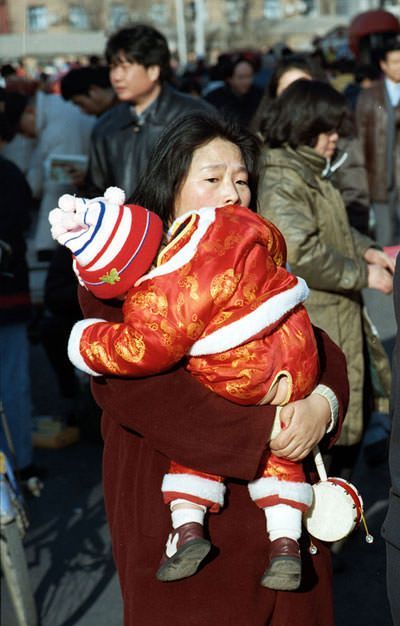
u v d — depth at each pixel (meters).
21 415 4.89
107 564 4.16
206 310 2.03
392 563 2.24
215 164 2.29
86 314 2.33
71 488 4.99
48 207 6.95
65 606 3.82
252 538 2.19
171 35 39.88
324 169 3.67
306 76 4.90
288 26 41.25
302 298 2.12
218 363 2.07
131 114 4.90
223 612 2.18
